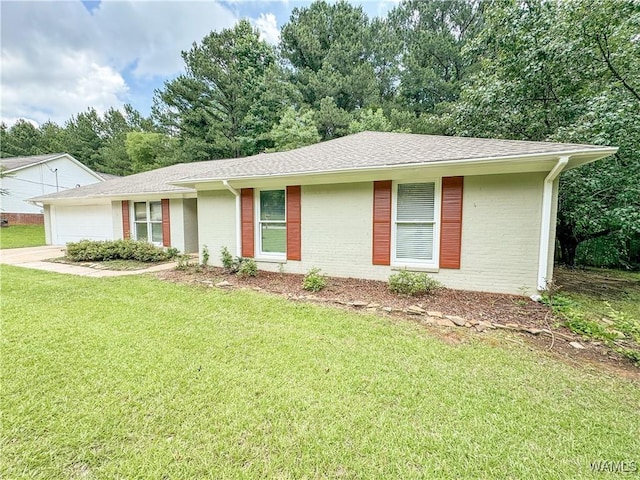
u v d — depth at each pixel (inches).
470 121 412.2
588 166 300.7
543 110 347.6
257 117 899.4
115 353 141.6
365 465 81.4
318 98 892.6
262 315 193.9
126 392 111.6
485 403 107.3
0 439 88.2
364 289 244.2
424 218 251.4
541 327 172.1
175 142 901.2
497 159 202.1
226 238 343.6
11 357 136.2
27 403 103.9
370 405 105.8
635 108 274.4
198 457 83.2
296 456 84.0
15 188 872.9
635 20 267.3
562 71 326.6
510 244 224.4
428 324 178.4
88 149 1349.7
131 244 412.5
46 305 211.0
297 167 282.0
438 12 973.8
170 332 166.7
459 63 853.2
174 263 391.9
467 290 237.6
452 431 93.8
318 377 123.0
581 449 87.0
